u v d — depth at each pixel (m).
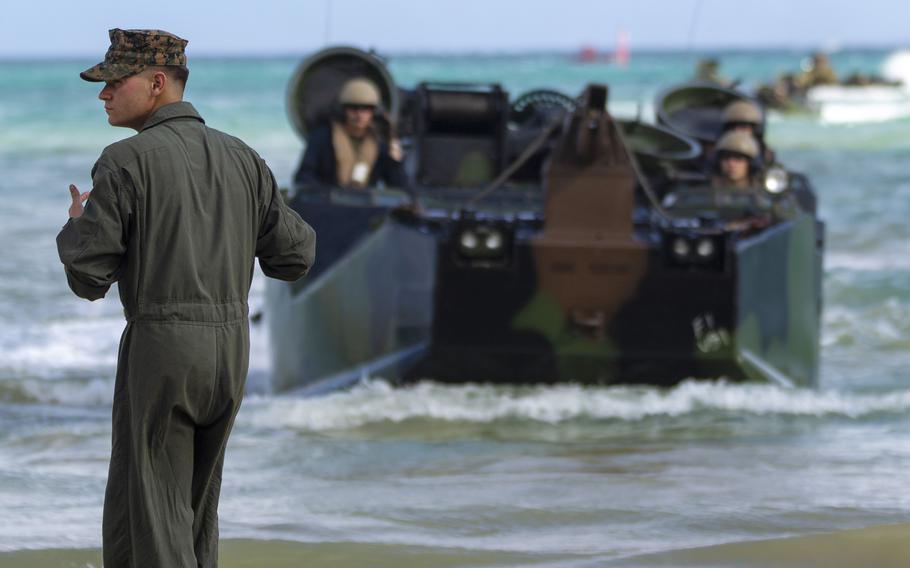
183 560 15.18
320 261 31.73
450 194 34.50
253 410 30.22
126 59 15.49
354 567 18.80
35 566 18.70
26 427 29.58
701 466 25.39
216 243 15.27
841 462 25.66
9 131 137.00
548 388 30.39
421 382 30.33
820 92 178.38
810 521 21.12
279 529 20.70
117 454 15.30
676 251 29.55
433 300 29.75
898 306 46.38
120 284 15.22
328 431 28.62
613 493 23.12
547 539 20.27
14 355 38.41
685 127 39.97
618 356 29.95
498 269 29.58
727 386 30.56
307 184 33.88
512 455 26.41
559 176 29.69
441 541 20.12
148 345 14.95
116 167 14.91
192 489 15.77
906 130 144.50
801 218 31.92
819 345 32.78
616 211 29.72
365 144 35.06
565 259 29.52
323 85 37.78
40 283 49.38
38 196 78.06
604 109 29.34
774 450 26.64
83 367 37.06
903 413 30.50
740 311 30.02
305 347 32.09
